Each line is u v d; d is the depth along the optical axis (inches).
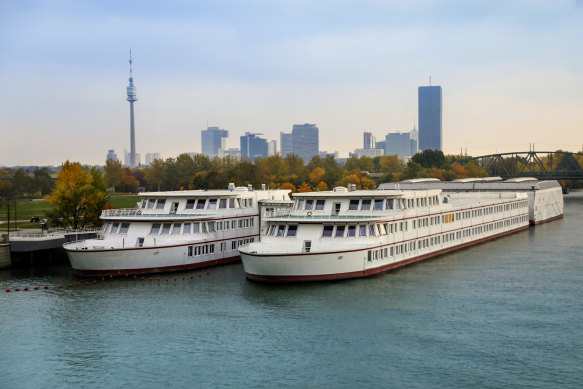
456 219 4771.2
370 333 2605.8
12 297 3228.3
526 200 6461.6
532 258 4347.9
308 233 3481.8
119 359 2370.8
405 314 2859.3
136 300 3117.6
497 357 2349.9
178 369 2268.7
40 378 2217.0
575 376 2178.9
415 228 4060.0
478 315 2859.3
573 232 6023.6
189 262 3769.7
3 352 2456.9
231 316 2834.6
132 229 3782.0
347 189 4114.2
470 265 4042.8
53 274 3804.1
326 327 2677.2
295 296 3125.0
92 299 3149.6
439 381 2144.4
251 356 2375.7
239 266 3966.5
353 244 3412.9
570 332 2625.5
